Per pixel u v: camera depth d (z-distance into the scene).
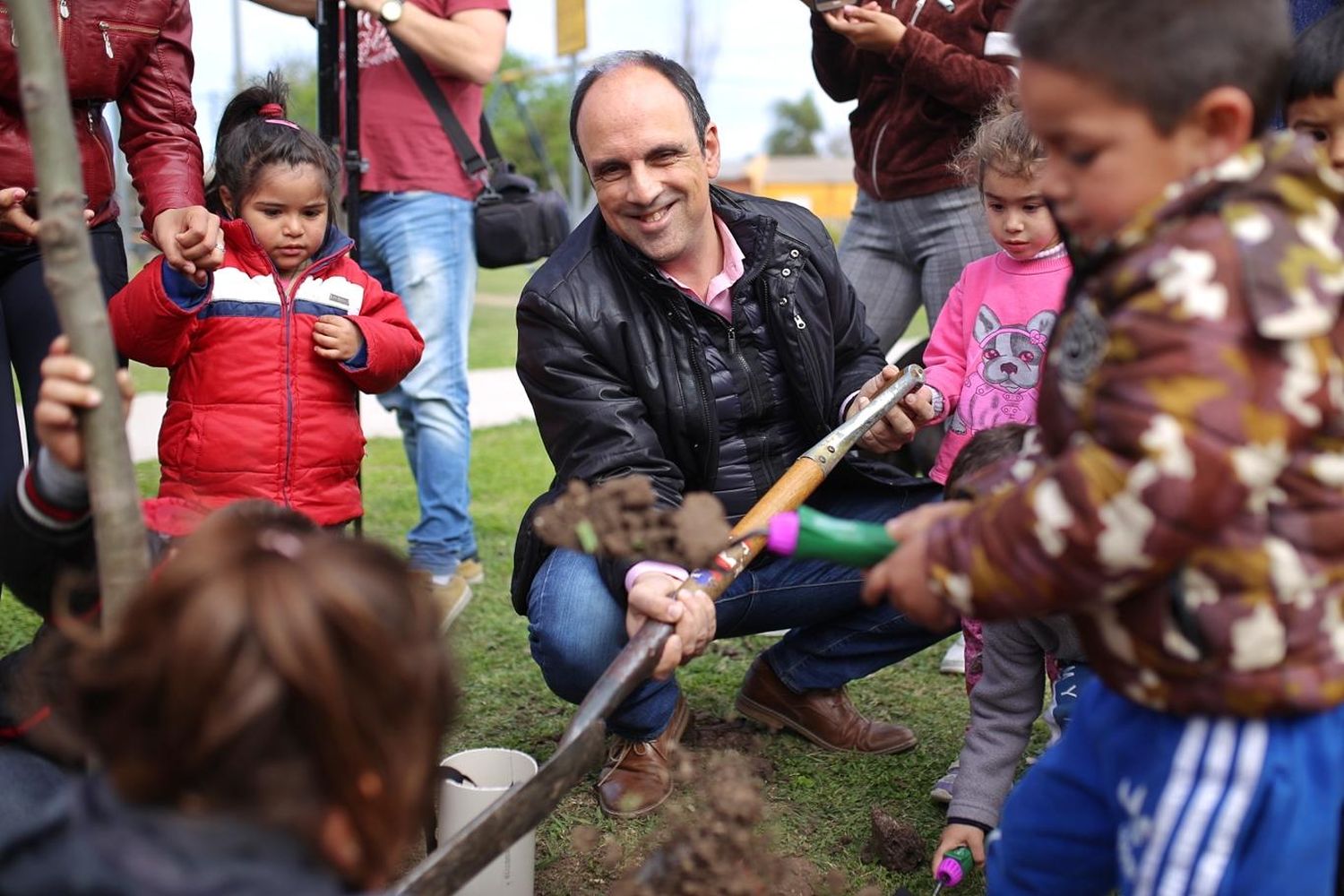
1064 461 1.26
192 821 1.06
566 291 2.45
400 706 1.14
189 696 1.06
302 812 1.09
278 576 1.11
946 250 3.38
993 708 2.24
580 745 1.58
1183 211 1.25
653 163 2.35
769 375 2.57
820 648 2.72
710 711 2.98
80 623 1.47
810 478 2.11
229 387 2.64
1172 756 1.39
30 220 2.41
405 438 3.79
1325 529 1.29
